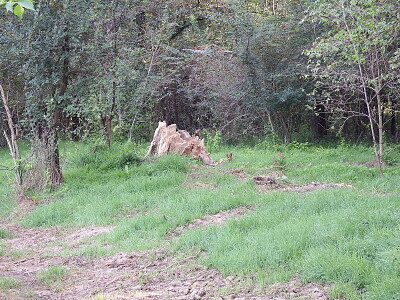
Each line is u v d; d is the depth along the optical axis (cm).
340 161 1422
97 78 1306
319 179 1102
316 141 2088
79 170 1273
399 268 470
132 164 1304
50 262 682
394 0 1111
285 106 1866
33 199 1076
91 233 829
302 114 2061
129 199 992
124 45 1480
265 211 794
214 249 632
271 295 486
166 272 595
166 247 689
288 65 1817
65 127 1495
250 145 2020
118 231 784
